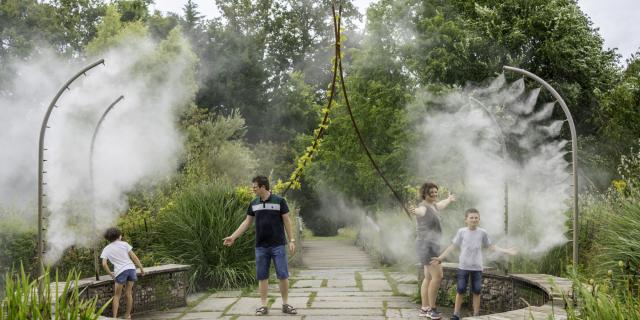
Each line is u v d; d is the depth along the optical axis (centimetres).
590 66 1959
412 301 809
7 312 335
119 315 715
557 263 773
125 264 665
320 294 895
